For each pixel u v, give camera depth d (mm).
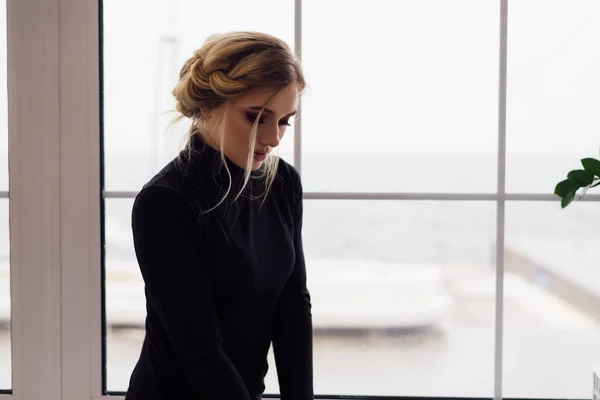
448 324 1874
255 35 1131
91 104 1766
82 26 1746
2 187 1826
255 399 1293
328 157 1834
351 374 1900
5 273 1859
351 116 1821
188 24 1806
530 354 1866
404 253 1853
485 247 1839
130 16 1801
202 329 1109
